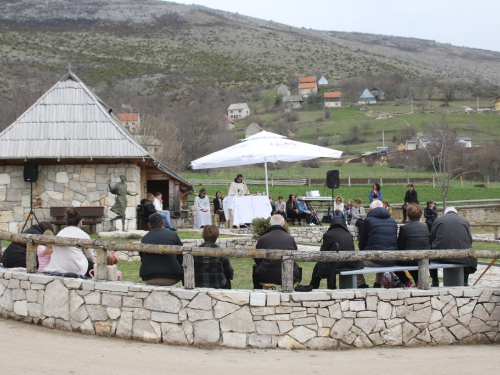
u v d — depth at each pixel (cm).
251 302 677
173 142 4647
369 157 6794
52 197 1736
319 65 18638
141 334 699
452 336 726
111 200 1742
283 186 4172
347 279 796
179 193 2414
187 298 686
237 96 13388
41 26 17700
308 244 1692
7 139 1717
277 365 619
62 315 744
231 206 1855
